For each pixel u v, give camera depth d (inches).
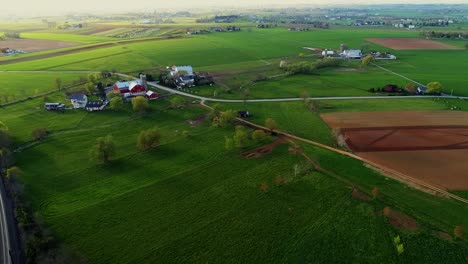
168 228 2551.7
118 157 3614.7
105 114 4859.7
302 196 2915.8
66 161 3545.8
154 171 3339.1
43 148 3841.0
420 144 3821.4
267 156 3609.7
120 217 2669.8
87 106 5002.5
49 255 2262.6
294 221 2613.2
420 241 2395.4
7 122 4571.9
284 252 2314.2
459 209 2716.5
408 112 4813.0
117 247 2370.8
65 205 2817.4
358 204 2795.3
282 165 3417.8
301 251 2321.6
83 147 3865.7
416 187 3014.3
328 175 3223.4
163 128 4375.0
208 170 3341.5
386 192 2945.4
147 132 3786.9
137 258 2277.3
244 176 3230.8
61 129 4360.2
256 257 2274.9
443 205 2768.2
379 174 3228.3
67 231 2518.5
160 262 2246.6
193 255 2299.5
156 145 3875.5
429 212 2689.5
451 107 5000.0
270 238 2442.2
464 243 2372.0
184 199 2893.7
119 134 4207.7
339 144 3850.9
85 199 2898.6
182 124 4500.5
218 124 4409.5
